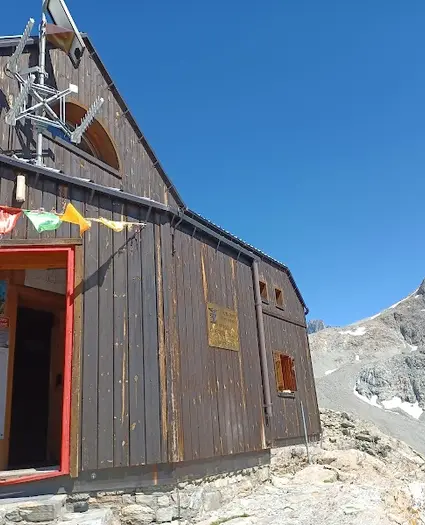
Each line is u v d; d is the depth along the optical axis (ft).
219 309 33.27
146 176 39.60
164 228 29.40
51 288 33.37
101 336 25.31
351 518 26.07
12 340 29.27
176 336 27.66
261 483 33.73
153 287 27.63
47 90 30.63
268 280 48.08
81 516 21.65
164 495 24.20
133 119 39.58
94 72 37.83
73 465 22.85
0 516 20.53
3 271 29.96
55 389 33.96
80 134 32.37
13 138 30.68
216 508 27.55
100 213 27.35
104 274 26.37
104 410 24.23
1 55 32.86
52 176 26.27
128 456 24.00
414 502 34.86
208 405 29.19
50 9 33.42
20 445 34.09
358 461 44.78
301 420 46.52
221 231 38.17
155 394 25.58
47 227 23.21
